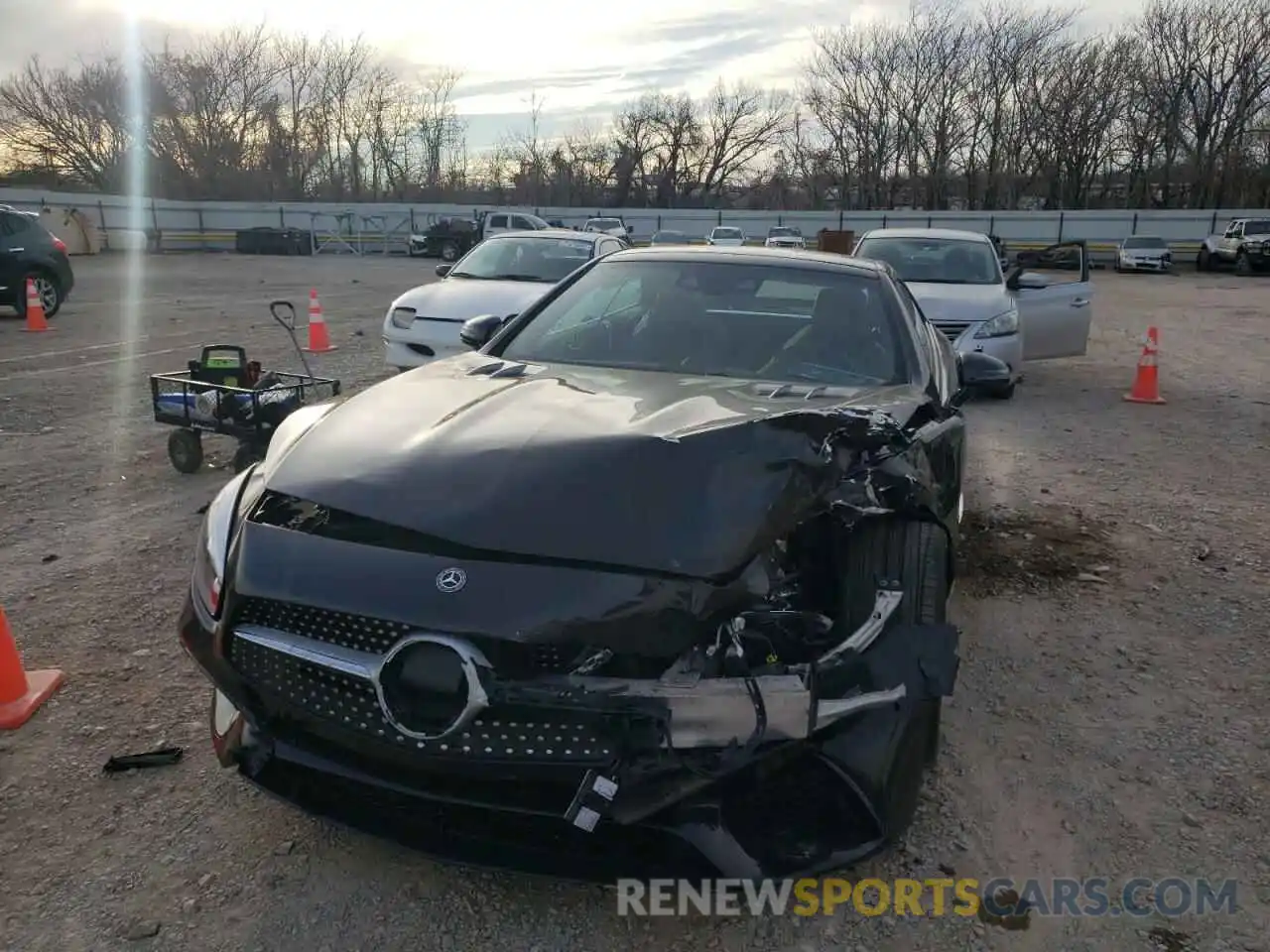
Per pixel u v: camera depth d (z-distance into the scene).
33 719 3.17
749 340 3.48
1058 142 52.09
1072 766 3.01
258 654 2.24
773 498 2.21
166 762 2.92
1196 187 49.84
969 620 4.08
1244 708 3.37
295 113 56.91
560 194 63.25
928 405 3.11
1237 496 5.99
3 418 7.53
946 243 10.27
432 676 1.96
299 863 2.51
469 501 2.16
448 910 2.35
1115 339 14.76
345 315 15.98
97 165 53.94
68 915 2.31
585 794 1.99
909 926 2.33
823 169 59.88
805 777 2.20
